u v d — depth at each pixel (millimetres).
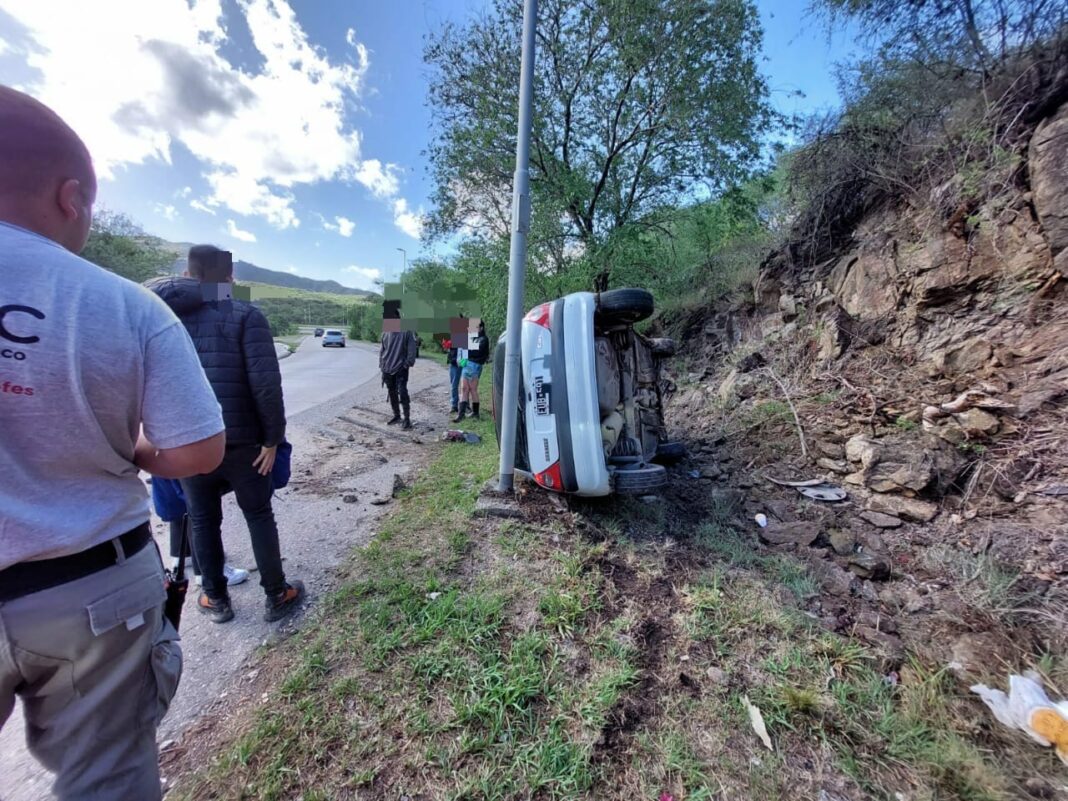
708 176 7371
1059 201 3334
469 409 7895
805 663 2014
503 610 2338
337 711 1766
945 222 4062
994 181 3746
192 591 2625
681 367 7090
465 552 2918
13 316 825
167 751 1648
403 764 1566
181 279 2070
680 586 2555
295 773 1531
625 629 2215
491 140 7426
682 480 3992
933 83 4477
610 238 7273
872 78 4949
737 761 1603
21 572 882
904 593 2443
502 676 1907
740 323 6711
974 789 1492
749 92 6926
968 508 2855
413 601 2406
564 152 7934
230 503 4016
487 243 8445
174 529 2607
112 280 979
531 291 7801
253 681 1969
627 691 1869
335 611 2400
